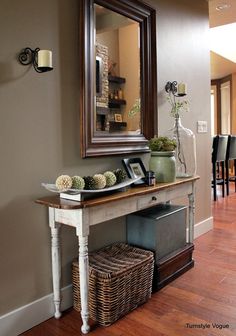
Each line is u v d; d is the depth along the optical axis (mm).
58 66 1941
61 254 2016
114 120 2332
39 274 1899
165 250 2393
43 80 1864
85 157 2096
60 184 1719
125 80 2426
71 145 2039
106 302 1818
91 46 2102
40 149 1867
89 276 1859
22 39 1752
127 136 2449
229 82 8234
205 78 3518
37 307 1881
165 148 2383
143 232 2352
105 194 1897
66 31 1979
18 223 1779
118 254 2180
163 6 2801
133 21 2465
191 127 3287
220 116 8859
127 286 1932
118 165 2408
